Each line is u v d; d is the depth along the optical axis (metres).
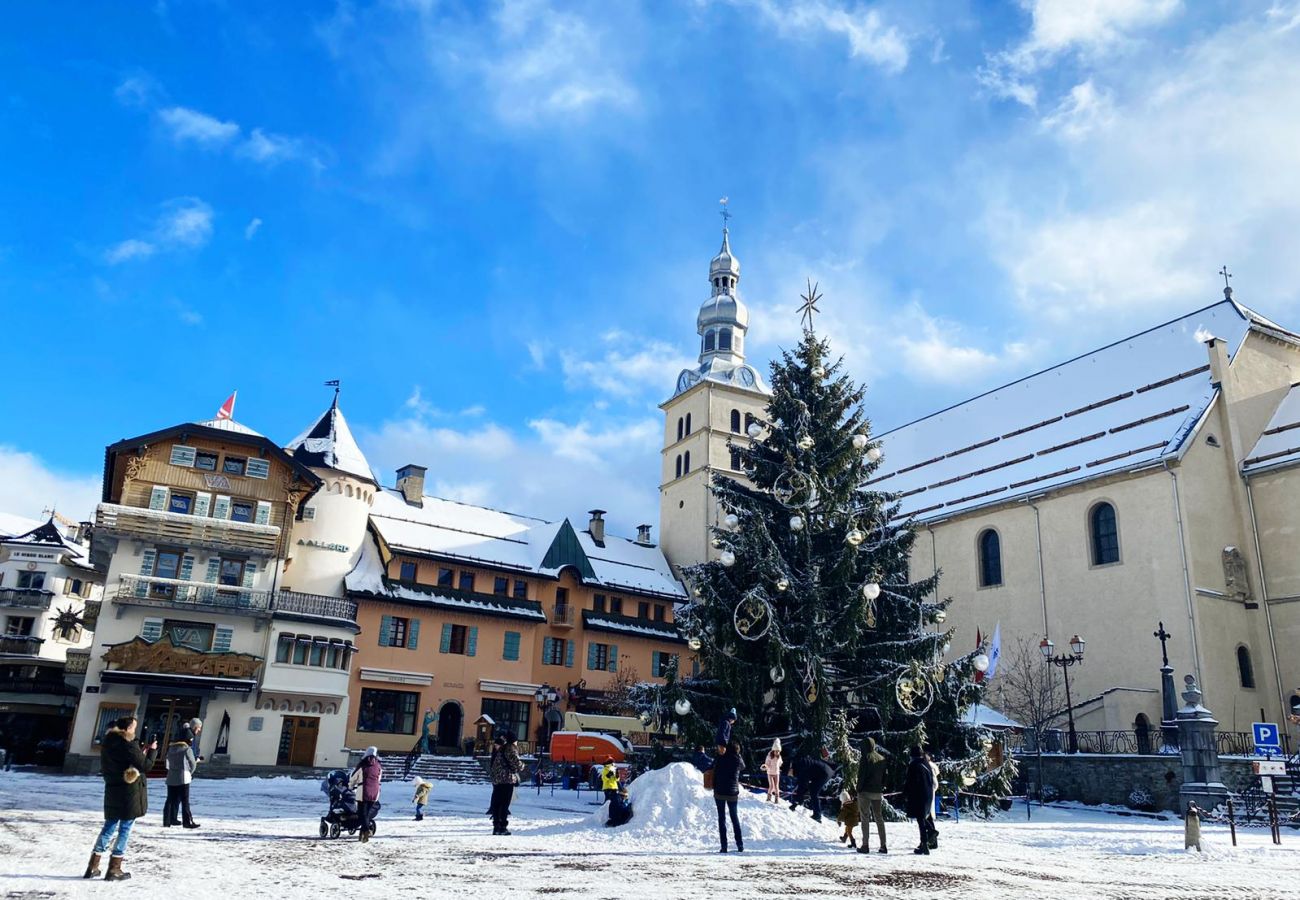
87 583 60.16
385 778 40.44
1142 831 24.16
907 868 14.21
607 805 19.16
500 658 52.75
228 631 42.16
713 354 72.94
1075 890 12.41
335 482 49.97
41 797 23.39
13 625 55.75
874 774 16.45
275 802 25.52
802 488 25.11
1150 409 45.47
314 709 43.34
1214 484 42.06
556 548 58.22
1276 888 13.30
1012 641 46.56
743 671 23.70
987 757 24.06
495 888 11.05
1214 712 37.94
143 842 14.45
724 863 14.16
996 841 19.41
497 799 18.45
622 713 55.00
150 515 41.91
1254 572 41.41
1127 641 41.38
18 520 66.38
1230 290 47.00
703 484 66.81
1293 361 47.91
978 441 54.66
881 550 25.47
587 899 10.38
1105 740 39.62
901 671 23.31
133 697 39.38
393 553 51.41
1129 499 42.66
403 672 49.06
